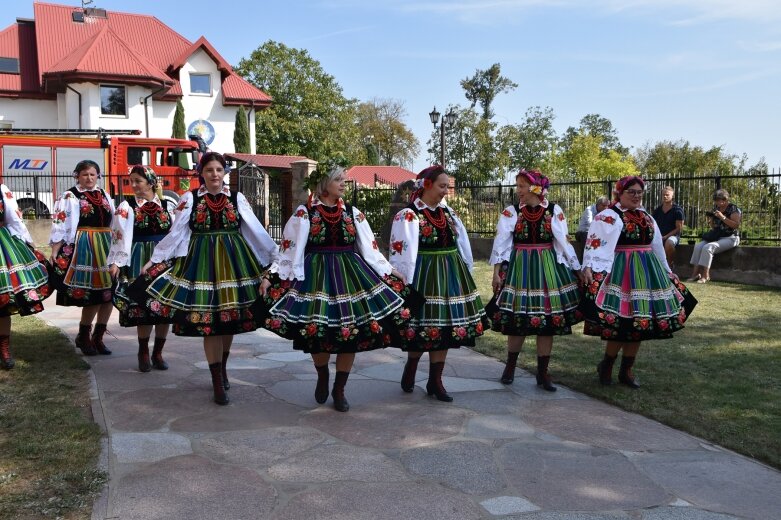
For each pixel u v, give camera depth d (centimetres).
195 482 314
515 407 437
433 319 432
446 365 548
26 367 508
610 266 455
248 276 432
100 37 2427
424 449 362
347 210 420
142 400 439
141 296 429
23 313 496
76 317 741
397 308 415
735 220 988
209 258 425
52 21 2672
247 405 435
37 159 1755
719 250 999
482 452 358
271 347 614
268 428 392
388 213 1412
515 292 468
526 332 461
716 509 297
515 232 476
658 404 436
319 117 3491
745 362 536
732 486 320
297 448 361
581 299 471
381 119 6194
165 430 384
